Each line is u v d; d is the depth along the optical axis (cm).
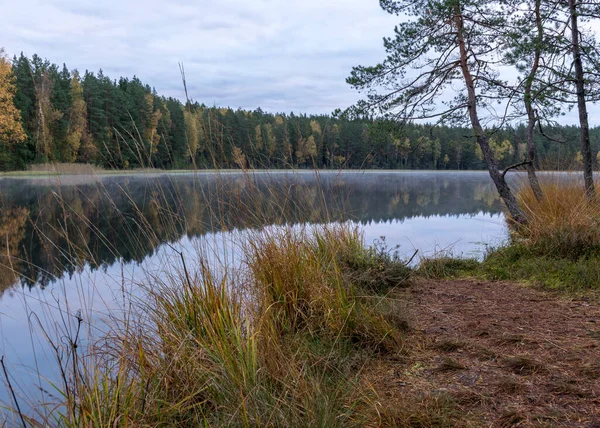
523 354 248
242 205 323
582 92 692
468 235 798
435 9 693
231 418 178
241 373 200
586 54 682
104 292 353
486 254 601
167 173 314
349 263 408
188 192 311
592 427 169
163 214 309
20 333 320
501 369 229
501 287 424
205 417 190
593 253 470
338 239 439
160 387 213
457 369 233
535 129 808
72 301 344
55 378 270
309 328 272
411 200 1522
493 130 747
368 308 300
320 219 443
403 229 877
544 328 292
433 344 270
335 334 268
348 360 241
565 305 349
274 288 293
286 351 236
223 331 223
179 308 256
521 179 959
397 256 466
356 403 199
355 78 743
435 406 190
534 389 204
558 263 462
